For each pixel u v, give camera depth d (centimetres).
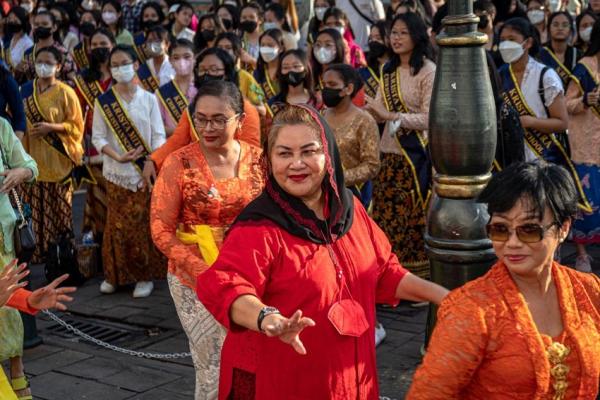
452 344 237
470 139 411
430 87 619
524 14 880
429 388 238
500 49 636
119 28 1117
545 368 234
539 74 636
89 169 787
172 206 402
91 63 805
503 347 236
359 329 292
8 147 480
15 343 473
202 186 404
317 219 294
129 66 693
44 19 996
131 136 698
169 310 673
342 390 290
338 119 575
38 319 657
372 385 304
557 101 635
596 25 708
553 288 247
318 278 287
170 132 725
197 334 398
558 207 238
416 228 662
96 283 749
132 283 720
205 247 397
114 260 708
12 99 643
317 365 288
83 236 808
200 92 406
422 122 621
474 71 409
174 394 507
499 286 242
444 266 427
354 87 567
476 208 420
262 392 294
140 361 562
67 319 657
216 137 404
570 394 241
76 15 1227
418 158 645
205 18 915
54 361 564
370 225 318
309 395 289
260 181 417
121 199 701
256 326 265
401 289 313
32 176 485
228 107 403
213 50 646
